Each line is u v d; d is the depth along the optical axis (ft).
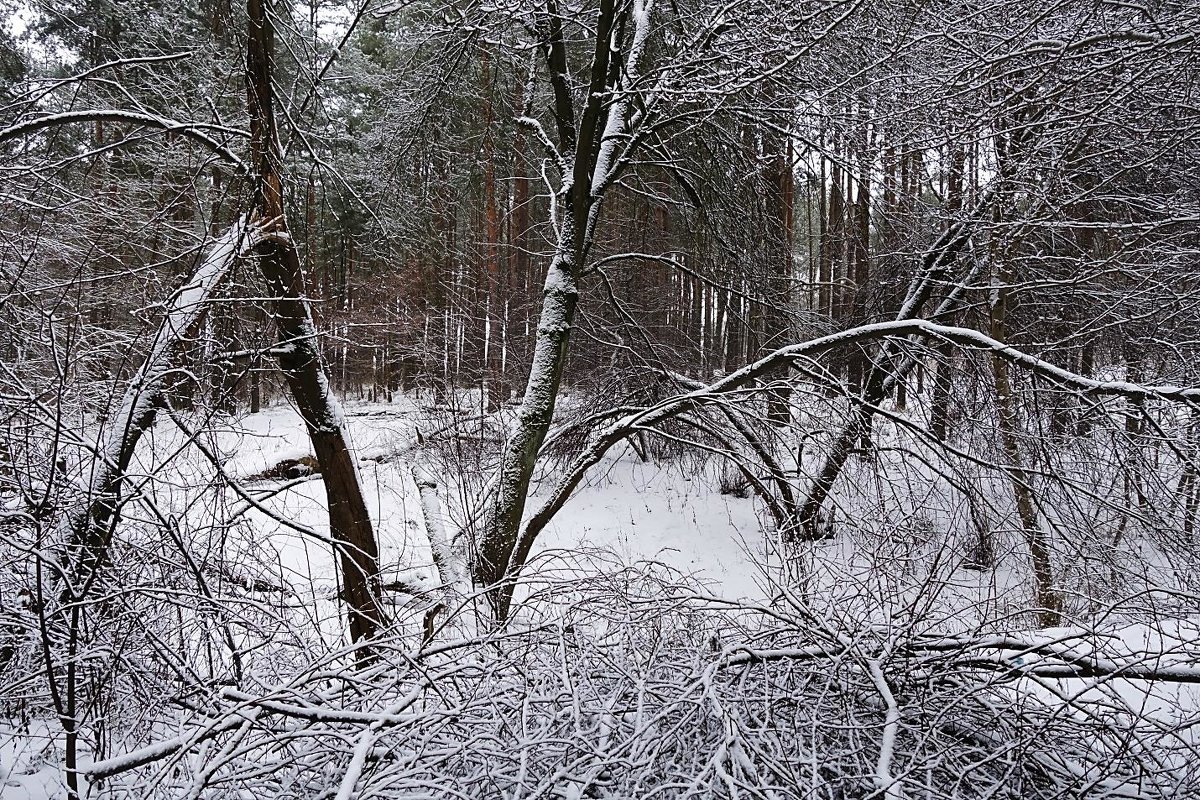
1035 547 18.89
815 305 34.32
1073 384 18.43
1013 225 22.45
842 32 20.04
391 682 9.09
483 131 31.60
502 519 22.79
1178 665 10.13
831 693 9.24
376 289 37.55
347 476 20.85
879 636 9.54
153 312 15.60
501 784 7.83
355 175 26.84
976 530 16.79
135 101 18.75
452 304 37.06
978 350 19.89
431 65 26.53
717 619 11.48
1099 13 18.07
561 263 24.40
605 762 7.11
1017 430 21.48
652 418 24.35
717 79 20.85
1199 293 22.36
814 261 35.04
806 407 22.61
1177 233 22.45
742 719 8.25
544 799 7.43
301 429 40.45
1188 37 15.78
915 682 9.19
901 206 26.96
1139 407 17.37
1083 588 17.28
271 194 19.67
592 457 24.53
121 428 13.98
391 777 7.27
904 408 29.81
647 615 10.66
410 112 27.09
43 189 18.65
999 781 7.98
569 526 35.86
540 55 27.91
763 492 22.67
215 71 21.47
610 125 25.20
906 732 8.82
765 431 24.76
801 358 22.31
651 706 8.71
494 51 27.68
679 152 27.55
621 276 37.29
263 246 19.54
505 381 34.71
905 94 20.42
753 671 9.36
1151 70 18.21
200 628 12.84
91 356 14.69
